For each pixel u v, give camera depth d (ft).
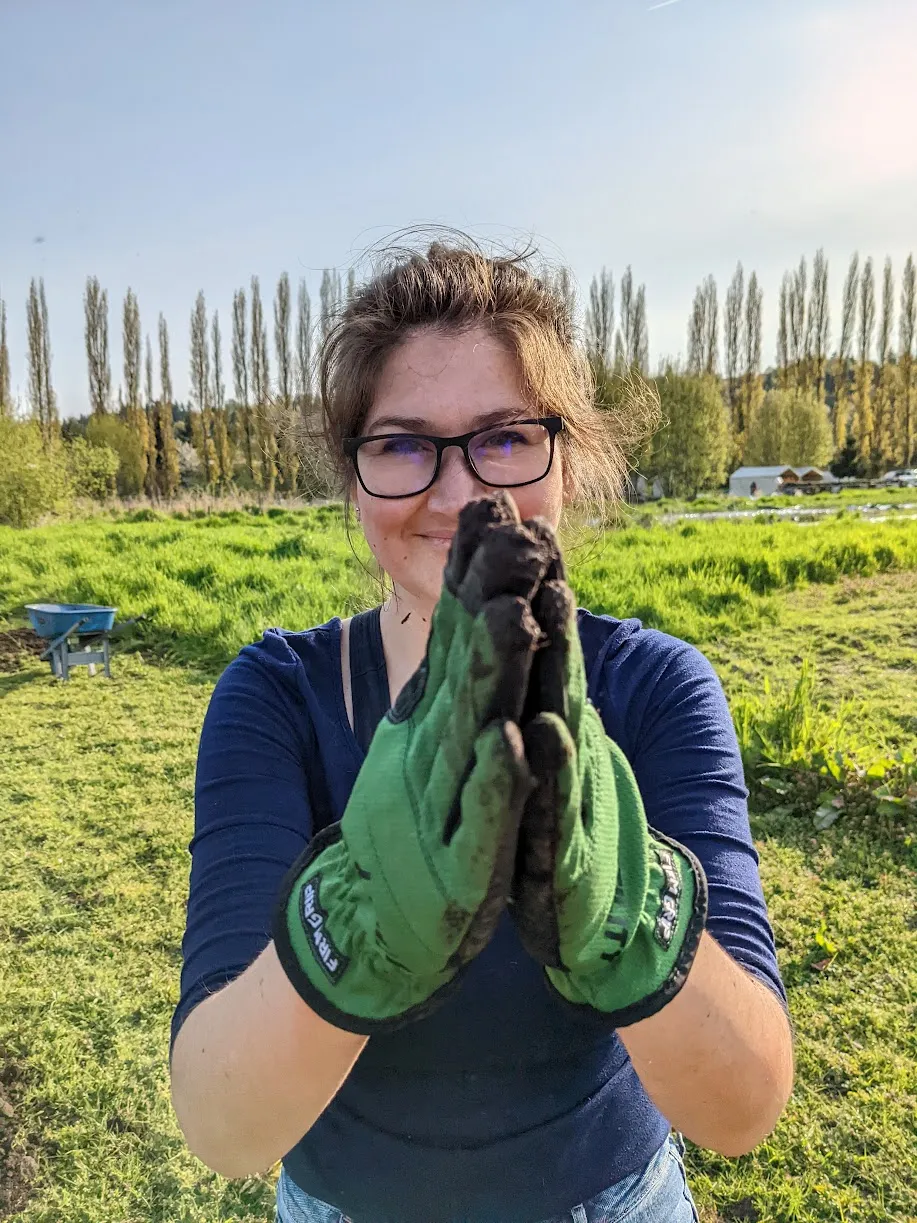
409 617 4.44
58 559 45.91
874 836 15.61
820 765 17.01
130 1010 12.18
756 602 32.22
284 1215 4.39
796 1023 11.33
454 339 4.18
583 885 2.48
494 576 2.21
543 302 4.48
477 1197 3.92
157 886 15.33
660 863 3.04
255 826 3.99
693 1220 4.50
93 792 19.21
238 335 179.83
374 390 4.36
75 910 14.66
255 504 97.86
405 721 2.59
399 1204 3.98
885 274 209.26
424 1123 3.94
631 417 6.52
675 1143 4.67
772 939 3.76
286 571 39.70
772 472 176.86
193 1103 3.36
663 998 2.89
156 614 33.22
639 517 60.03
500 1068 3.92
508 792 2.12
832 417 226.99
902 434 201.98
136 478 166.61
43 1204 9.37
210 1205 9.35
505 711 2.19
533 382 4.30
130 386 179.42
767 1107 3.38
